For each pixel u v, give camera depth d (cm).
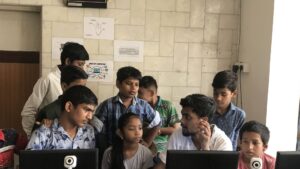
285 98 342
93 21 368
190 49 391
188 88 393
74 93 191
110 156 216
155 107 305
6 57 381
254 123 190
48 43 362
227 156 149
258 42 357
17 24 380
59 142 194
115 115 248
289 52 339
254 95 361
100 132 223
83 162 145
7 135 207
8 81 383
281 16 335
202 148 188
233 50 395
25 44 384
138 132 216
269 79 338
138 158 217
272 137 343
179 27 387
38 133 190
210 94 393
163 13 382
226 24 394
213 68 396
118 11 373
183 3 385
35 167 142
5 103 384
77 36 367
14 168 201
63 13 362
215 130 196
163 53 386
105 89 377
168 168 148
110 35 373
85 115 192
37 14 383
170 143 198
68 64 265
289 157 150
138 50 381
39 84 269
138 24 378
